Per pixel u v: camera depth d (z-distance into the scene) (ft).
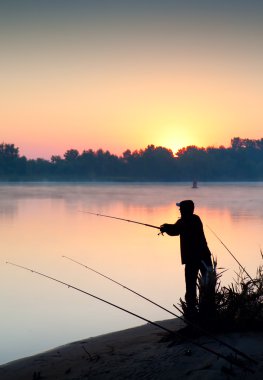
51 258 84.69
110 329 40.81
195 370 17.80
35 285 60.85
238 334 20.65
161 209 254.06
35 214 207.72
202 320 21.76
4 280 64.54
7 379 23.65
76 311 47.11
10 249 97.40
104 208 258.57
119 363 20.99
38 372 23.47
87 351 26.86
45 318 44.98
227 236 118.32
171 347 21.07
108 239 114.42
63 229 141.49
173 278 63.62
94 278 64.69
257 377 16.33
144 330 31.42
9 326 42.39
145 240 111.55
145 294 54.34
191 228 24.50
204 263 23.81
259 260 77.30
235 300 22.20
